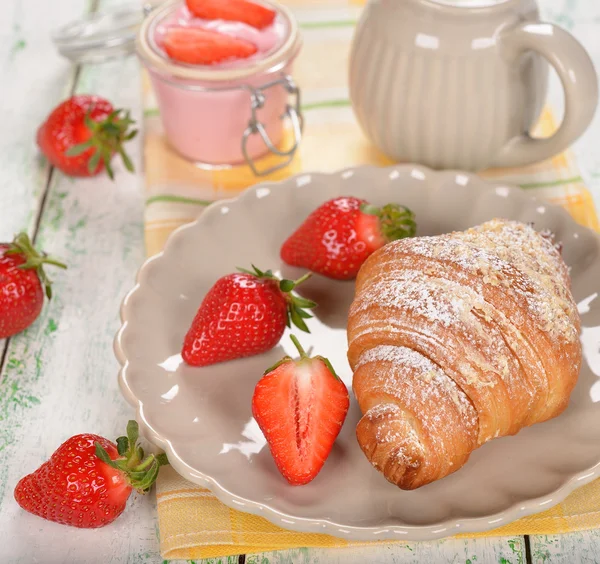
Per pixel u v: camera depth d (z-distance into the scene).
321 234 0.58
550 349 0.50
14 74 0.75
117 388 0.57
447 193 0.61
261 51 0.63
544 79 0.63
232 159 0.66
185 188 0.65
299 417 0.50
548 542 0.51
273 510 0.48
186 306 0.57
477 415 0.50
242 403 0.53
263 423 0.50
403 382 0.49
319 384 0.51
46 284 0.59
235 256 0.60
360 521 0.48
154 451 0.53
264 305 0.54
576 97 0.60
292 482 0.50
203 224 0.60
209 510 0.51
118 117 0.67
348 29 0.76
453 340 0.50
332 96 0.71
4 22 0.79
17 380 0.57
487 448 0.51
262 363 0.55
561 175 0.65
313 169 0.67
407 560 0.50
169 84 0.63
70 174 0.67
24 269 0.58
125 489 0.51
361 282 0.55
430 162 0.65
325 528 0.48
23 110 0.72
